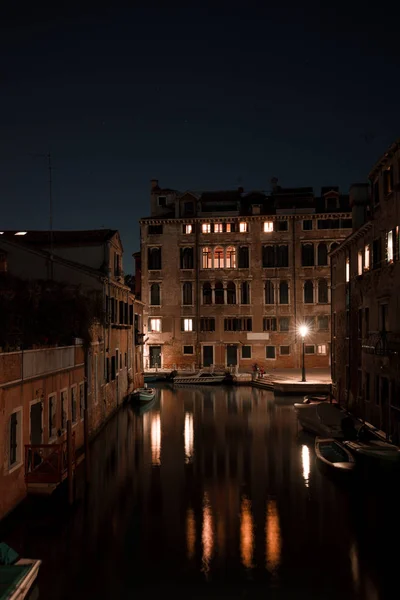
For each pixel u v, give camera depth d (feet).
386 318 67.87
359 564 38.63
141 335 128.47
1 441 41.47
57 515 47.98
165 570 37.93
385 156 64.44
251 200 169.48
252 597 34.32
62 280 80.59
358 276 81.30
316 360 157.07
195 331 160.97
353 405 85.46
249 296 159.53
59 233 97.35
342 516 47.83
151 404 112.47
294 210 157.89
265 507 50.34
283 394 122.42
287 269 157.89
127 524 46.19
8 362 42.96
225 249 160.97
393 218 63.21
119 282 100.22
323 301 156.87
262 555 40.19
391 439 62.95
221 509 49.85
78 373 66.95
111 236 94.63
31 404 48.70
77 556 40.09
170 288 162.20
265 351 158.51
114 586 35.73
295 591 35.06
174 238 162.61
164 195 171.94
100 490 55.16
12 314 51.88
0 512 41.22
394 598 34.06
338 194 160.04
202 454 70.28
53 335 58.34
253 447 73.97
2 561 34.76
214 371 153.38
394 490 55.26
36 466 49.67
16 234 98.12
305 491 54.90
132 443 76.43
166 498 52.80
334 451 65.10
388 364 64.69
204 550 41.09
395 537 43.14
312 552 40.68
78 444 66.69
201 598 34.22
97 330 79.92
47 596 34.47
